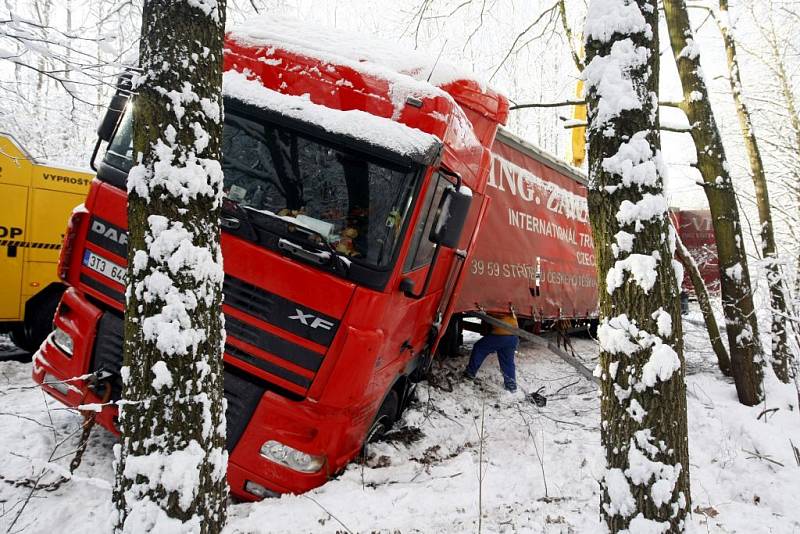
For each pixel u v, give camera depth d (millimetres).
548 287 8602
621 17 3297
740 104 7609
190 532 2365
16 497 3533
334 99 4023
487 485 4344
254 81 4020
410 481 4367
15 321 7078
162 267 2393
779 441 5246
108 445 4453
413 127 3998
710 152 6621
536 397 7121
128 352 2453
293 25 4633
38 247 7211
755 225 12625
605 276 3238
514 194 7656
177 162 2412
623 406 3072
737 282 6512
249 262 3693
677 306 3121
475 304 6777
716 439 5449
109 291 3939
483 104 5852
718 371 7758
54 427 4590
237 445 3709
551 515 3822
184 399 2400
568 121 7559
